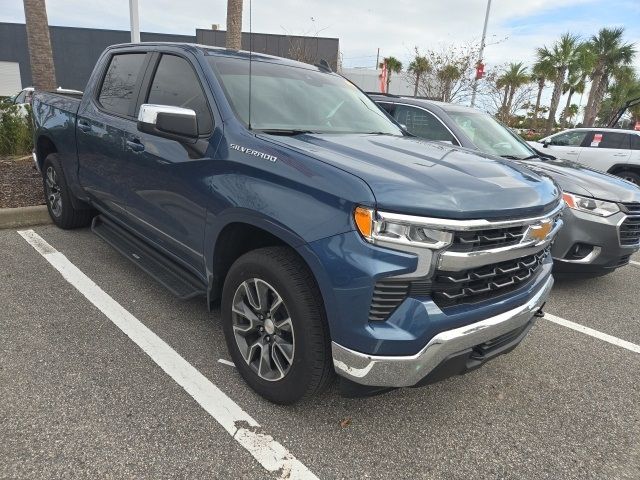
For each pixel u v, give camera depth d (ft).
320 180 7.47
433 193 7.17
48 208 18.03
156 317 11.87
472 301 7.73
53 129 15.93
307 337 7.73
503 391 10.14
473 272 7.57
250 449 7.80
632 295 16.48
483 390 10.12
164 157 10.39
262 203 8.05
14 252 15.43
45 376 9.22
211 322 11.80
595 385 10.64
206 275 9.86
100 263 14.93
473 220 7.18
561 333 13.19
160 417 8.34
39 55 29.94
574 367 11.35
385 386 7.32
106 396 8.78
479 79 50.08
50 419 8.08
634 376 11.12
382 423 8.74
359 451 8.00
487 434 8.73
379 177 7.26
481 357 8.10
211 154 9.30
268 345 8.73
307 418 8.62
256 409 8.73
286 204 7.73
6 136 29.86
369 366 7.14
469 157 9.53
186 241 10.25
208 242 9.45
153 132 10.02
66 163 15.51
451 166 8.51
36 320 11.31
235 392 9.17
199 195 9.50
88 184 14.23
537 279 9.17
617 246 15.10
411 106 19.63
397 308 7.11
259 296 8.55
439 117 18.66
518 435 8.77
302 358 7.89
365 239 6.93
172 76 11.39
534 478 7.79
